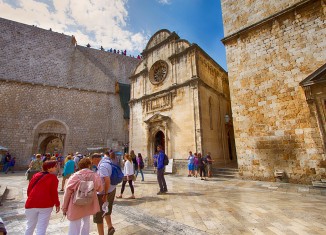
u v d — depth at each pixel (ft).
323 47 29.91
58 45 90.74
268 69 35.45
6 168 59.41
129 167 24.59
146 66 67.92
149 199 23.07
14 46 79.77
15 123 71.97
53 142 99.86
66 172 29.37
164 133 55.98
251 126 36.17
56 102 81.10
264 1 38.17
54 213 18.63
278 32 35.19
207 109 54.44
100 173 12.59
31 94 77.25
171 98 56.18
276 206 19.13
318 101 28.96
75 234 9.24
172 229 13.70
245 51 39.19
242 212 17.29
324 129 27.91
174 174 48.67
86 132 83.35
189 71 53.72
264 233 12.67
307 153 29.17
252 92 36.91
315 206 19.03
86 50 102.73
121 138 89.35
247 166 35.65
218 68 68.69
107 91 93.20
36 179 10.98
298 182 29.40
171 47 60.34
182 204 20.42
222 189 28.37
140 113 66.44
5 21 81.41
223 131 62.64
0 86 72.18
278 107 33.27
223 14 44.65
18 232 13.94
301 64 31.73
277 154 32.30
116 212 18.26
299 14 33.12
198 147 47.24
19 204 21.89
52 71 84.48
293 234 12.45
